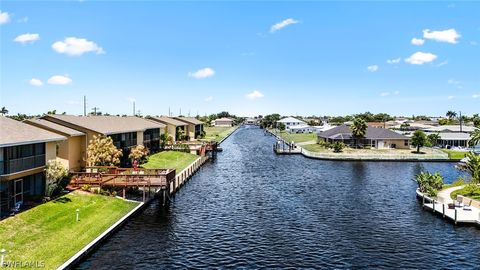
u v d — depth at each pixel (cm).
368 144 10644
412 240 3197
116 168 4972
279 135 17562
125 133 6512
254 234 3334
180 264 2644
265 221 3750
